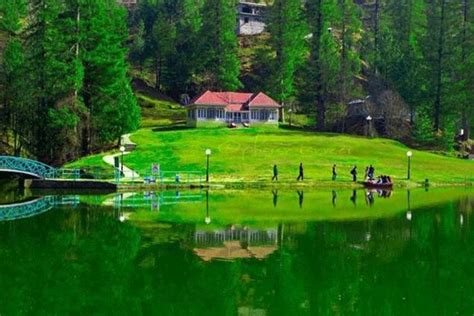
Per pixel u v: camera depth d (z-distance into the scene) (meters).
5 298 18.97
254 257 24.64
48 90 67.25
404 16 118.44
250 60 132.75
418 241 28.53
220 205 42.59
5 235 29.81
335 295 19.19
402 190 57.38
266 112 98.44
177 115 110.25
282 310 17.61
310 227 32.44
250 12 150.50
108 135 71.19
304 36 107.06
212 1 109.75
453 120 93.81
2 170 52.44
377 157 72.75
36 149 69.12
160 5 154.50
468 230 31.84
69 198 47.84
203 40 112.94
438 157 76.75
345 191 55.34
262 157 69.62
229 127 94.69
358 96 104.25
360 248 26.67
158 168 58.56
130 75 130.12
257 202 44.66
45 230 31.36
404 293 19.42
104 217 36.19
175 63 128.88
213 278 21.23
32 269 22.59
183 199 46.81
